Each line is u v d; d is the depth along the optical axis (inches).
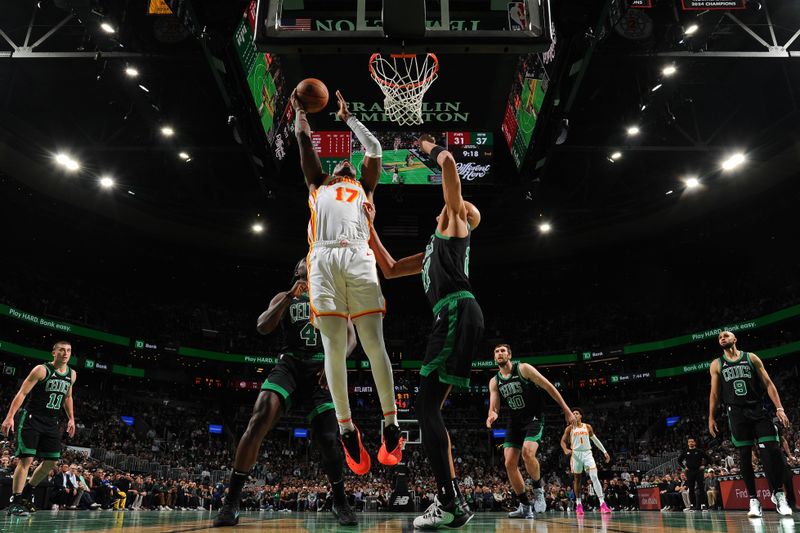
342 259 133.6
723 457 971.9
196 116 937.5
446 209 149.7
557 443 1353.3
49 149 1034.1
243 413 1520.7
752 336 1396.4
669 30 671.8
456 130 748.6
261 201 1291.8
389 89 379.6
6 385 1258.6
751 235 1386.6
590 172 1162.0
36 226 1347.2
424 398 137.9
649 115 879.1
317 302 133.6
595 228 1403.8
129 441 1200.8
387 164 729.6
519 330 1717.5
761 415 265.4
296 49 251.6
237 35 520.4
